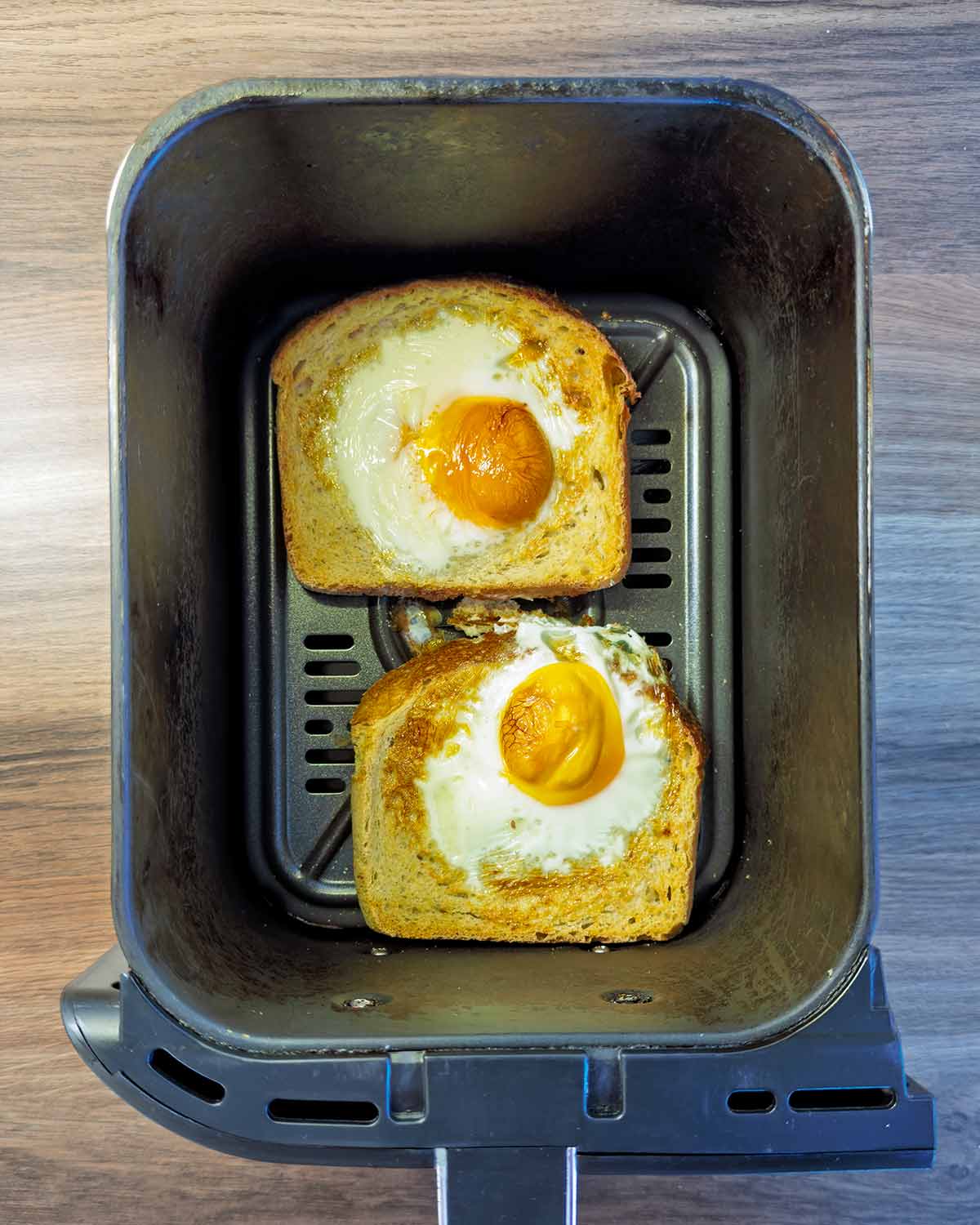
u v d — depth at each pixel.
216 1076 0.24
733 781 0.33
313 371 0.32
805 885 0.27
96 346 0.33
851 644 0.25
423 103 0.24
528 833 0.31
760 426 0.31
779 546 0.30
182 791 0.28
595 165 0.27
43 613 0.33
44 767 0.33
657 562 0.33
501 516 0.31
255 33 0.32
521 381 0.32
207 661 0.30
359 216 0.29
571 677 0.30
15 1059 0.33
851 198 0.24
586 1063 0.24
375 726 0.30
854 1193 0.34
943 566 0.34
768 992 0.26
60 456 0.33
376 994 0.27
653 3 0.33
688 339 0.33
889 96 0.33
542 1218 0.24
